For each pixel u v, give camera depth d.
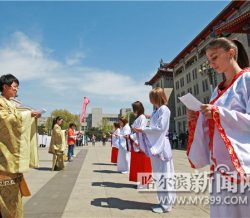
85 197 5.36
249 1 28.16
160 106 4.55
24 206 4.65
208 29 36.12
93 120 123.19
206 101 38.72
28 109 3.15
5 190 2.84
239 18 20.25
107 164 11.95
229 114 1.82
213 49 2.12
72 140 13.70
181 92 49.19
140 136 4.52
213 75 21.61
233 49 2.08
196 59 42.84
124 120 9.16
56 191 5.93
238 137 1.83
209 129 2.08
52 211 4.35
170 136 33.41
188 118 2.39
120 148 9.01
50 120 67.69
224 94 2.04
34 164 3.13
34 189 6.16
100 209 4.48
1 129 2.81
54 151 9.60
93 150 25.55
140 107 5.99
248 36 26.66
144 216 4.08
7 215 2.85
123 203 4.87
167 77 57.41
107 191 5.94
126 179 7.61
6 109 2.91
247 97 1.92
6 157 2.79
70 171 9.40
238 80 2.00
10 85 3.11
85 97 30.42
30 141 3.11
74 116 69.44
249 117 1.79
